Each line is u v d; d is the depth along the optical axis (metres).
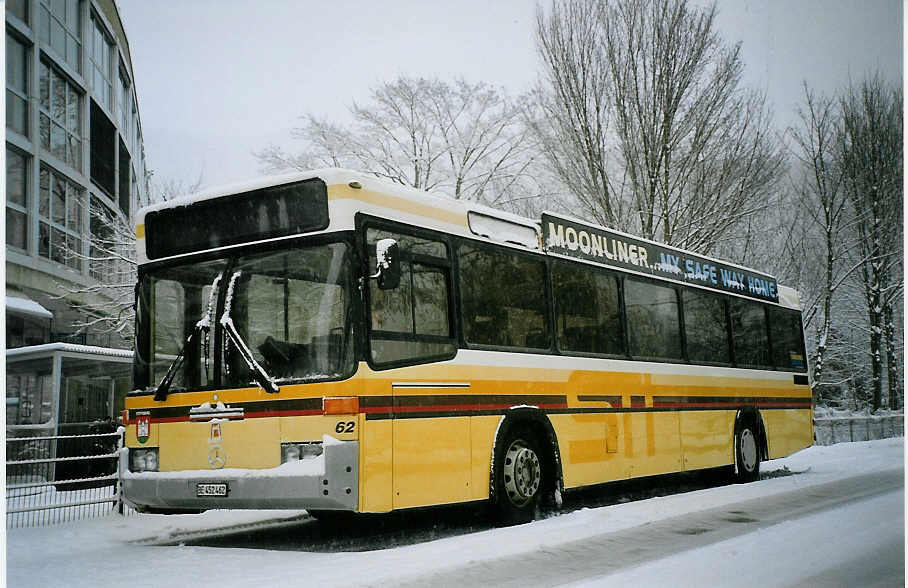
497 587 6.21
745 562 7.11
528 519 9.56
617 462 11.16
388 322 8.13
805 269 31.33
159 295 8.84
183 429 8.29
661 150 24.42
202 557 7.83
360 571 6.76
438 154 24.98
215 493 7.94
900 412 34.12
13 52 21.39
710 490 12.70
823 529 8.80
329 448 7.51
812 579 6.54
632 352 11.88
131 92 29.97
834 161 30.59
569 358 10.55
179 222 8.81
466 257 9.29
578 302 11.00
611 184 25.19
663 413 12.27
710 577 6.52
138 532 9.69
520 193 25.34
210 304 8.38
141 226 9.06
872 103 30.41
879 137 30.45
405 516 10.98
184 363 8.40
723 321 14.34
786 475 15.97
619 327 11.71
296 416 7.74
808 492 12.38
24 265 20.94
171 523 10.23
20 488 10.07
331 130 24.53
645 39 24.48
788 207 30.77
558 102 24.88
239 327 8.23
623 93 24.52
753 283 15.53
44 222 22.27
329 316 7.86
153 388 8.64
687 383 12.95
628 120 24.53
